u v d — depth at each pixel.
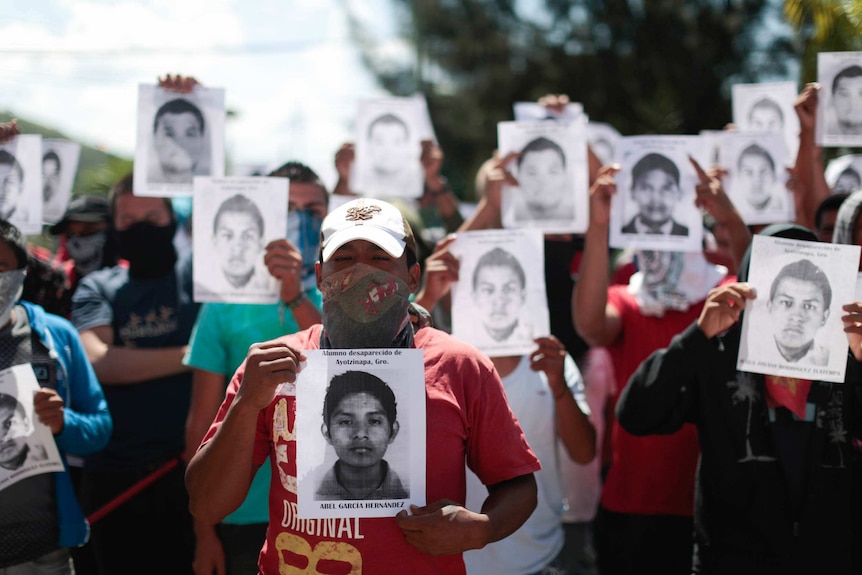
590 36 21.92
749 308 3.06
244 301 3.67
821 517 3.07
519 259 3.75
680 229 4.10
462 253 3.78
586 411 3.83
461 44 23.75
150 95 4.16
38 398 3.30
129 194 4.61
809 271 3.02
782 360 3.02
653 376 3.26
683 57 20.55
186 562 4.46
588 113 21.58
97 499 4.41
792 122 5.31
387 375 2.36
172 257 4.71
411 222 4.70
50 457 3.30
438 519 2.26
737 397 3.16
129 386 4.45
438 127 24.17
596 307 3.97
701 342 3.19
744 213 4.85
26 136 4.25
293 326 3.76
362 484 2.32
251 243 3.68
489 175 4.54
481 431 2.48
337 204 4.84
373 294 2.44
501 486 2.50
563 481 4.31
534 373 3.83
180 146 4.16
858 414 3.24
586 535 4.33
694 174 4.12
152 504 4.41
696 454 3.85
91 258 5.40
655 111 19.09
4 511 3.27
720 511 3.19
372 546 2.33
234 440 2.31
